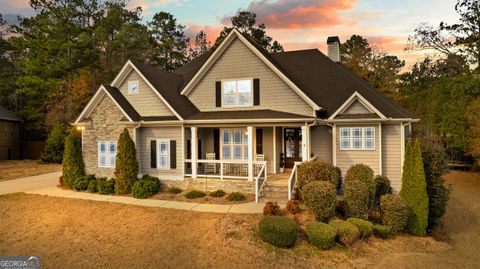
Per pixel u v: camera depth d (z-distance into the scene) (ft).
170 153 54.65
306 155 48.62
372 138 47.57
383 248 32.45
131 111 56.65
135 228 35.68
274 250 29.71
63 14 119.55
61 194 52.01
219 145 59.77
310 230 31.04
